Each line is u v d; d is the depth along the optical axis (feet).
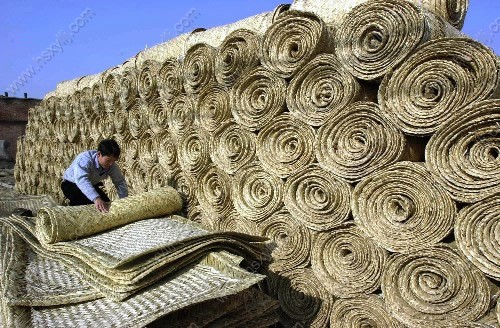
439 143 9.29
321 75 11.68
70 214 12.34
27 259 12.09
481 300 8.94
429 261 9.62
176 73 16.97
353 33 10.66
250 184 13.99
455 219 9.25
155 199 14.52
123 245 11.39
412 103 9.74
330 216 11.59
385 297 10.32
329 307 11.85
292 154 12.51
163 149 18.67
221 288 9.07
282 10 13.94
